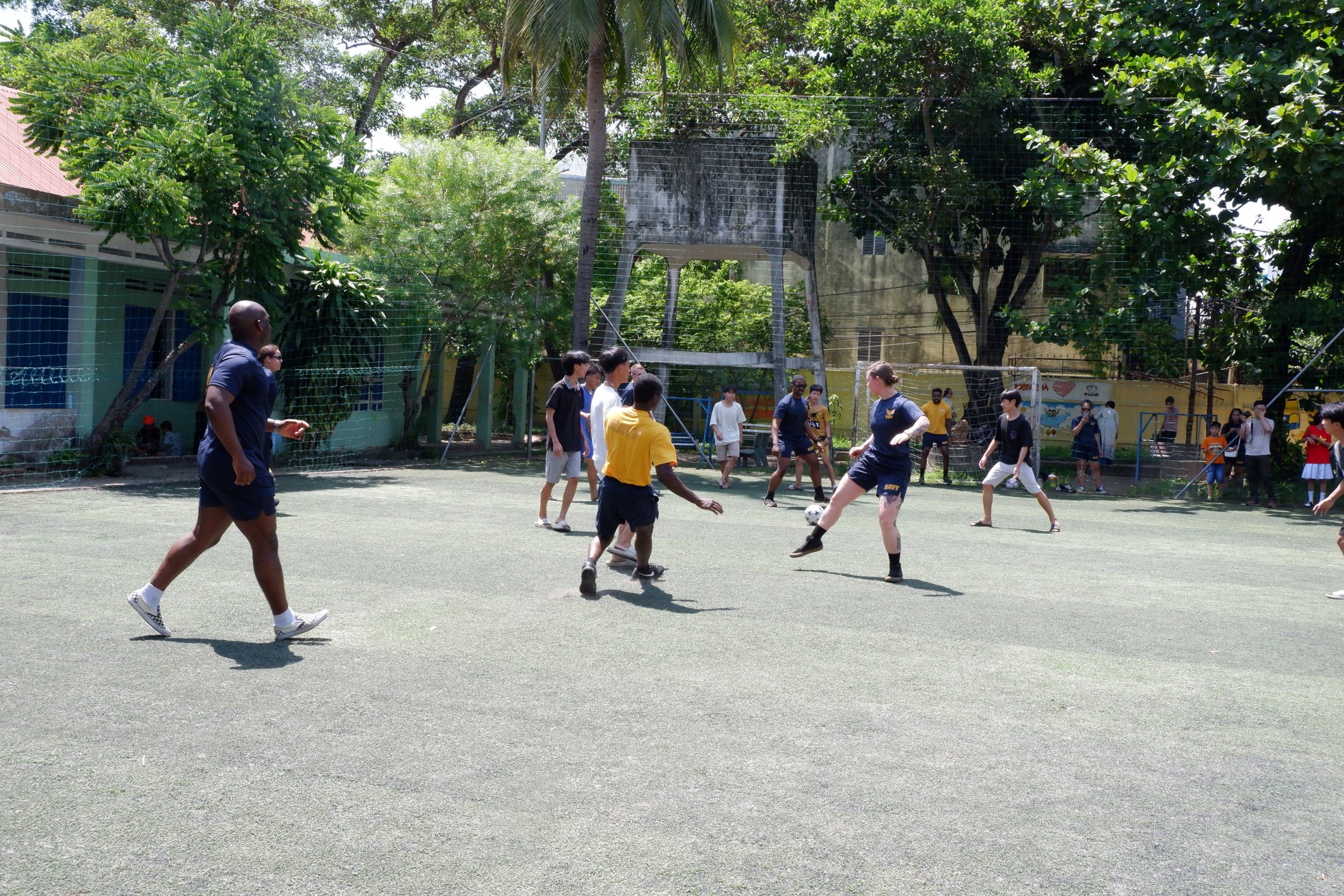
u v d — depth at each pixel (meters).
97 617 6.07
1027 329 20.20
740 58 23.44
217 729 4.20
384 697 4.68
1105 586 8.48
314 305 18.75
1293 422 21.77
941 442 19.75
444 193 21.67
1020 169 23.12
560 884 2.99
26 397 15.66
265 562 5.59
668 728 4.40
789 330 29.55
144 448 17.78
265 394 5.61
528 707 4.62
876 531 11.67
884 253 32.44
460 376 27.20
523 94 30.08
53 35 26.92
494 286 22.03
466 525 10.74
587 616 6.50
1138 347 19.91
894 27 21.09
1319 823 3.62
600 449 9.20
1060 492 18.98
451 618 6.33
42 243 15.14
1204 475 19.44
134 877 2.96
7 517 10.40
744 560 9.06
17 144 16.45
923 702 4.92
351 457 20.34
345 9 29.61
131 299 18.38
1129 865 3.24
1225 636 6.63
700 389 29.88
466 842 3.25
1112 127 22.17
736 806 3.60
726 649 5.79
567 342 24.05
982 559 9.77
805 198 23.45
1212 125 16.59
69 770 3.73
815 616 6.76
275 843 3.20
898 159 22.59
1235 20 17.88
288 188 15.38
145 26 25.03
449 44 30.77
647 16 19.34
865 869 3.15
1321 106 15.93
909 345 32.19
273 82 15.48
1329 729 4.71
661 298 29.17
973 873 3.14
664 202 22.86
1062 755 4.25
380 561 8.32
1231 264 20.39
